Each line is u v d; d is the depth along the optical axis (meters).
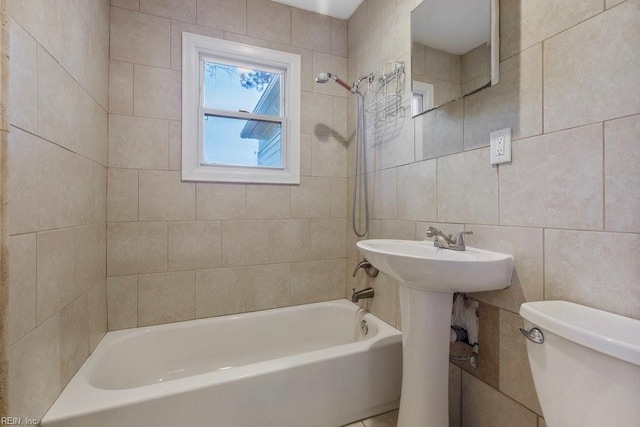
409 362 1.18
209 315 1.84
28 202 0.84
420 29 1.43
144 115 1.69
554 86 0.91
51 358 0.99
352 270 2.10
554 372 0.74
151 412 1.06
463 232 1.17
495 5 1.08
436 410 1.13
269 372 1.22
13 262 0.77
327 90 2.13
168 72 1.73
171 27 1.74
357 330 1.90
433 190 1.40
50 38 0.96
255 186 1.95
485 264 0.94
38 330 0.90
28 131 0.84
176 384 1.12
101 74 1.48
